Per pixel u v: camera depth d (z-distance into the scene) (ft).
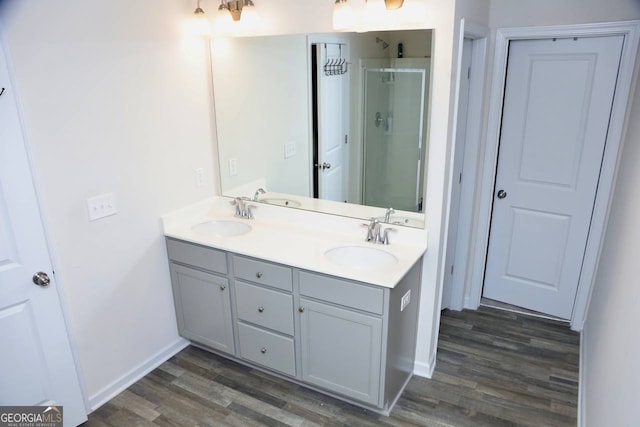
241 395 8.55
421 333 8.86
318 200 9.34
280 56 8.82
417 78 7.75
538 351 9.82
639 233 5.23
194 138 9.57
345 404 8.28
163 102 8.71
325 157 8.98
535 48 9.71
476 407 8.16
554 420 7.83
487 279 11.79
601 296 8.22
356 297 7.26
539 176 10.38
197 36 9.25
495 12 9.62
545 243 10.71
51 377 7.44
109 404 8.33
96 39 7.33
